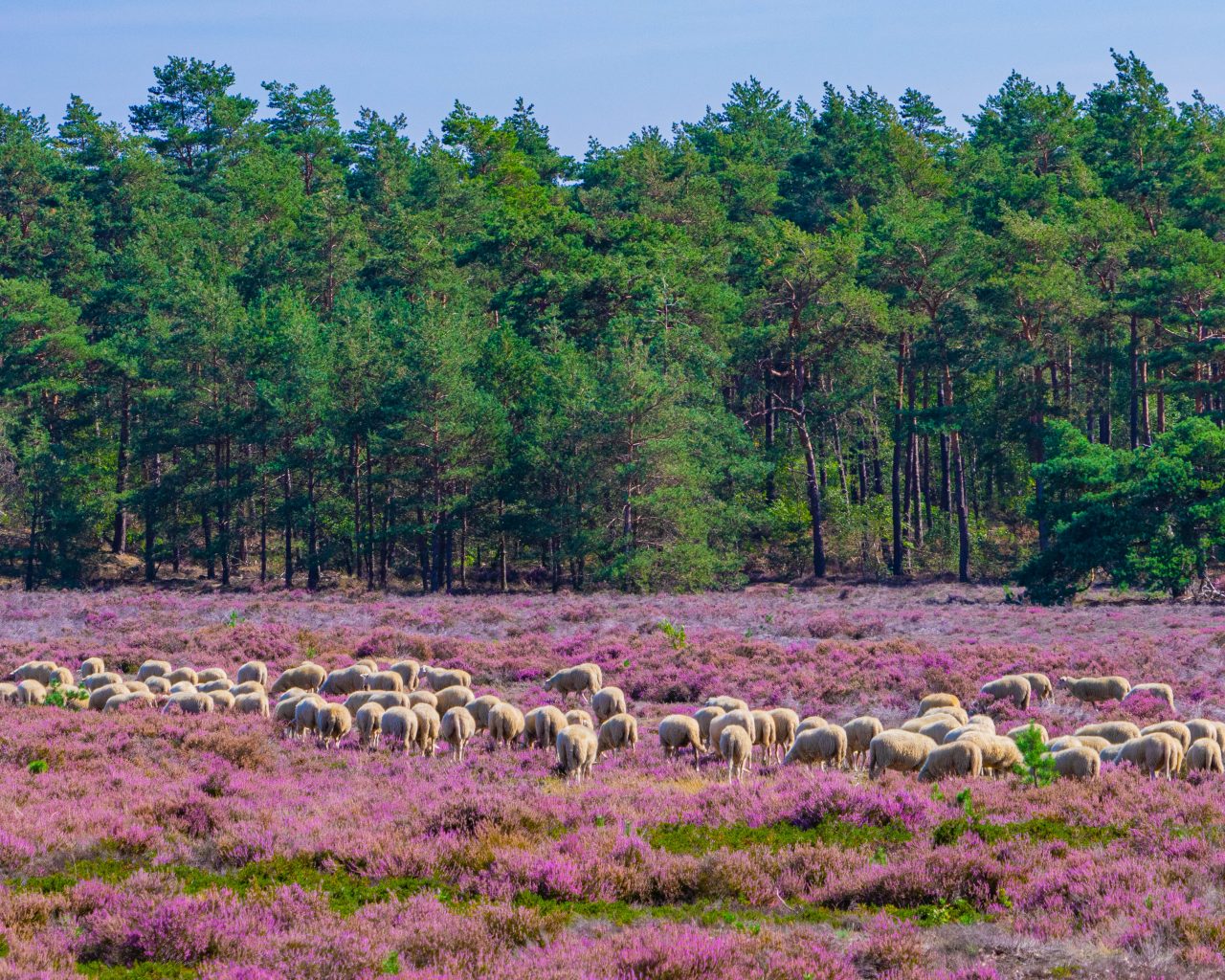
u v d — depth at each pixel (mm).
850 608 97625
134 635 71312
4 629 80625
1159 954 19609
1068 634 75812
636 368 122688
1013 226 137750
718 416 134250
